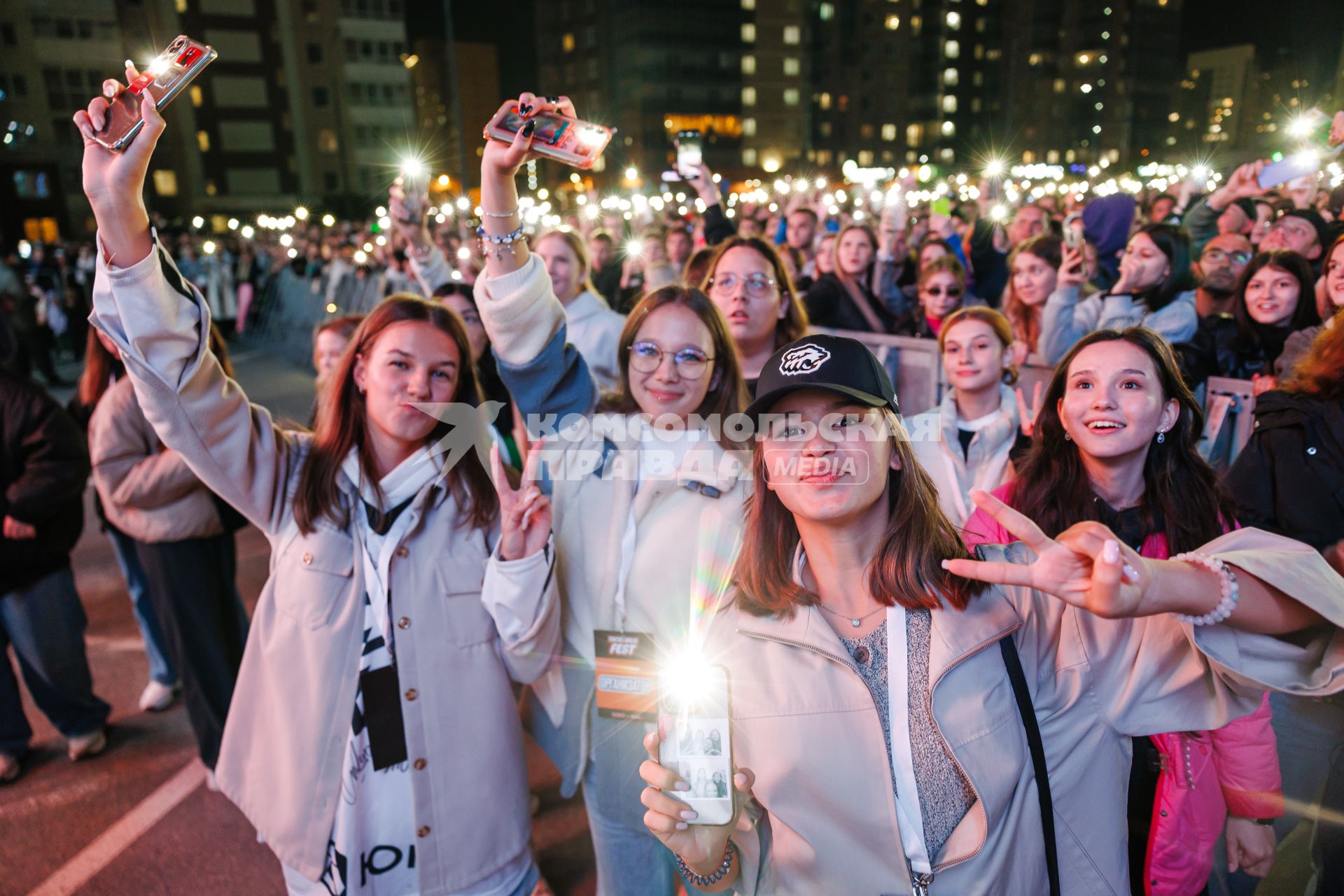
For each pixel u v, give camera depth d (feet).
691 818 4.01
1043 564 3.53
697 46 199.31
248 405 6.04
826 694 4.10
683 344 6.18
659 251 21.76
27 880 8.48
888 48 204.33
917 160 210.79
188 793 9.89
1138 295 11.43
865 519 4.21
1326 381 6.76
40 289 43.42
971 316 8.46
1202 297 12.51
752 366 9.33
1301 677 3.58
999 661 4.14
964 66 202.69
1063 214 41.14
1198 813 5.15
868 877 4.06
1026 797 4.06
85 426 11.78
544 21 219.41
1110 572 3.32
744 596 4.40
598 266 24.54
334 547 5.94
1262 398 7.14
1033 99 194.49
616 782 6.18
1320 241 12.15
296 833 5.78
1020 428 8.57
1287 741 7.29
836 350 3.94
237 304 53.57
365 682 5.93
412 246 13.37
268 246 68.95
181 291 5.49
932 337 14.34
